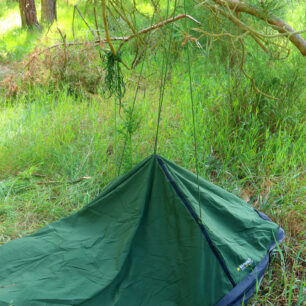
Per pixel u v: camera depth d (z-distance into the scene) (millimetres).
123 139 4488
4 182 3938
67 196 3723
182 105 5219
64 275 2348
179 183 2543
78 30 8797
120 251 2402
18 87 6160
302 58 4609
